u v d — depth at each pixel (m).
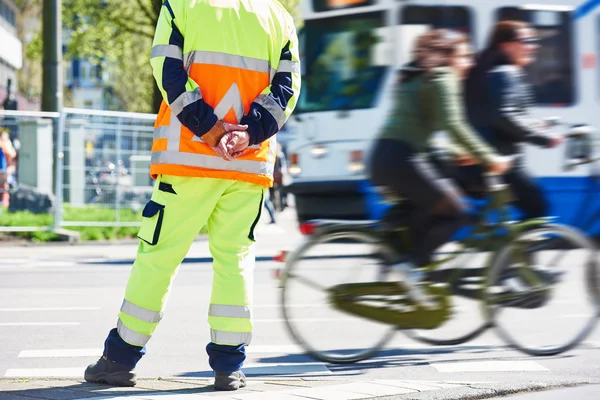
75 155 22.17
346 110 17.66
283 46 6.29
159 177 6.16
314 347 8.05
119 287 13.66
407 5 17.23
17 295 12.73
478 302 8.33
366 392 6.23
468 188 8.32
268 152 6.29
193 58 5.99
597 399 6.49
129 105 61.44
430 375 7.57
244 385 6.39
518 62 9.09
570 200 17.12
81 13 44.19
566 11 17.73
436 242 8.10
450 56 8.08
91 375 6.47
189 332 9.76
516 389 6.64
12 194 22.02
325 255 8.08
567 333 8.53
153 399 5.85
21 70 58.94
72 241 21.50
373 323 8.12
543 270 8.46
